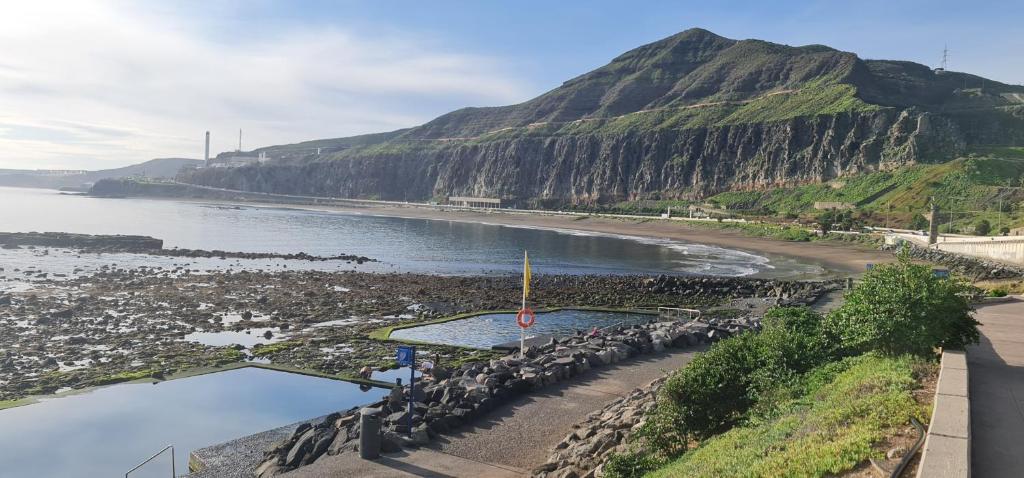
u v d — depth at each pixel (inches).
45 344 1624.0
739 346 762.2
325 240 5487.2
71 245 4458.7
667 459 616.7
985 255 3690.9
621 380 1053.8
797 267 4030.5
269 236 5753.0
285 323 1919.3
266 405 1168.8
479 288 2797.7
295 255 4131.4
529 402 938.7
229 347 1590.8
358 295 2527.1
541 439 800.3
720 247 5462.6
